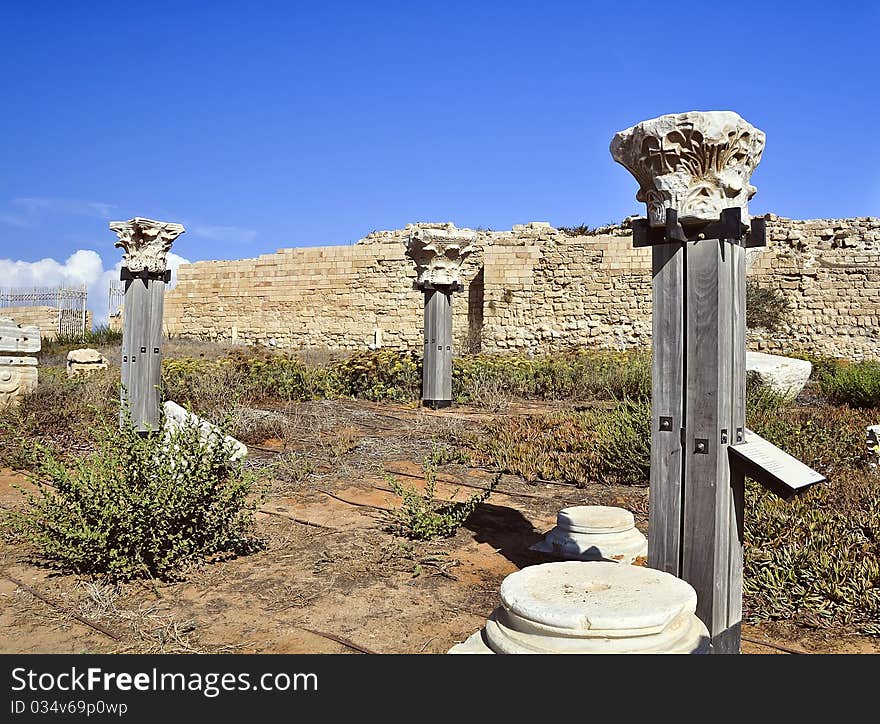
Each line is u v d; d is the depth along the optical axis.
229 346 25.14
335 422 10.45
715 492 3.37
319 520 6.03
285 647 3.71
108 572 4.68
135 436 4.98
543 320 23.98
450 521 5.57
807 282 22.09
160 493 4.73
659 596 2.81
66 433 9.30
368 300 26.19
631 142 3.67
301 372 13.65
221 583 4.60
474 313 25.11
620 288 23.31
